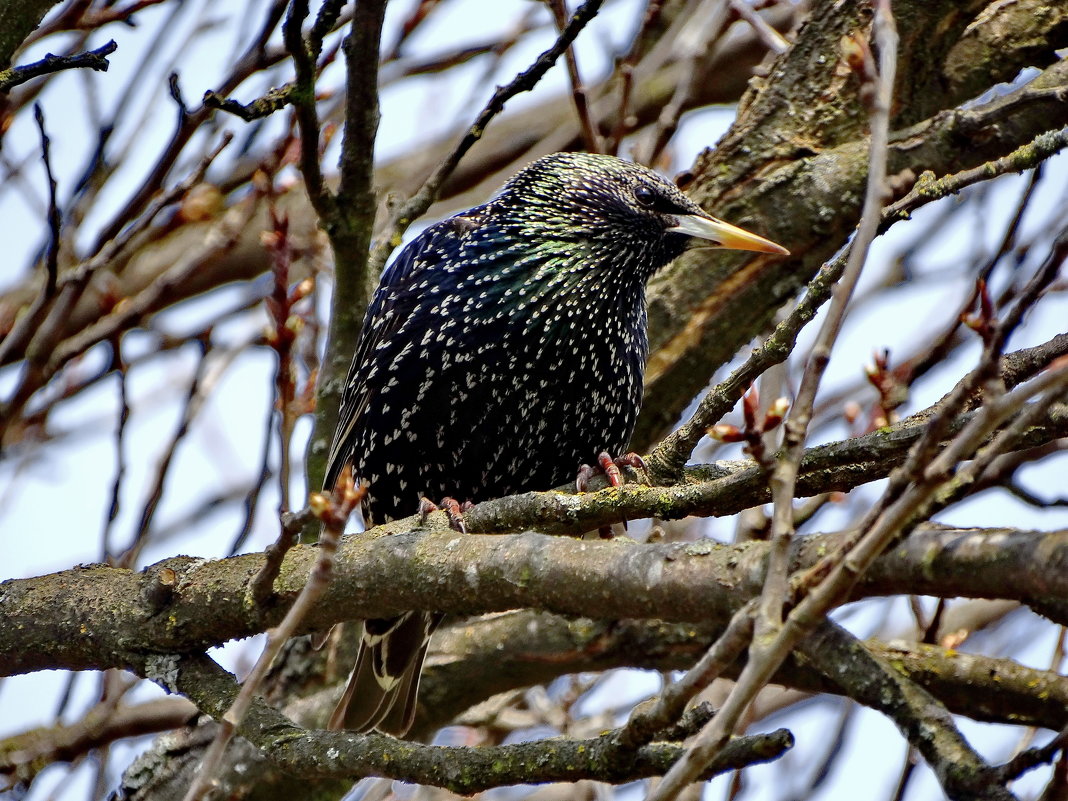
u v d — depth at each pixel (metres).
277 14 9.96
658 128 11.18
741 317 10.48
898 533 4.61
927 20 10.04
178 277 11.18
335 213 9.41
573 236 9.94
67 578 8.05
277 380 9.65
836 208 10.11
